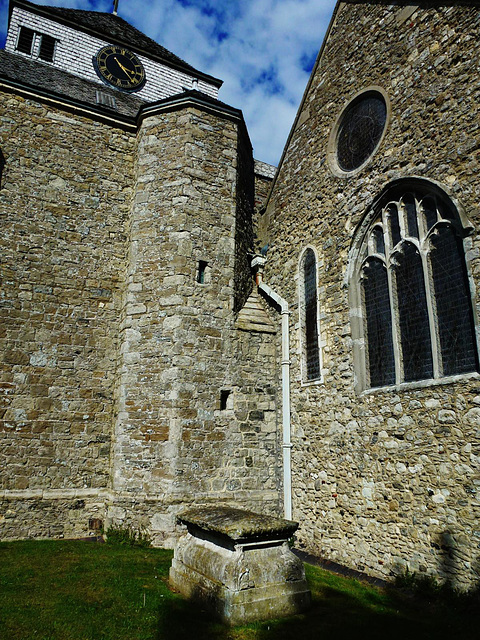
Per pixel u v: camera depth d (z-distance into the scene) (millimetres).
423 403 6836
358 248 8578
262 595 5039
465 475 6125
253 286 10953
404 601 6117
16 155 9617
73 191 10016
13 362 8781
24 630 4406
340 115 9602
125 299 9625
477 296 6285
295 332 9797
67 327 9383
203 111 10469
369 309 8297
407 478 6883
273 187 11453
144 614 4949
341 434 8195
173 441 8492
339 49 9945
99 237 10062
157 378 8875
